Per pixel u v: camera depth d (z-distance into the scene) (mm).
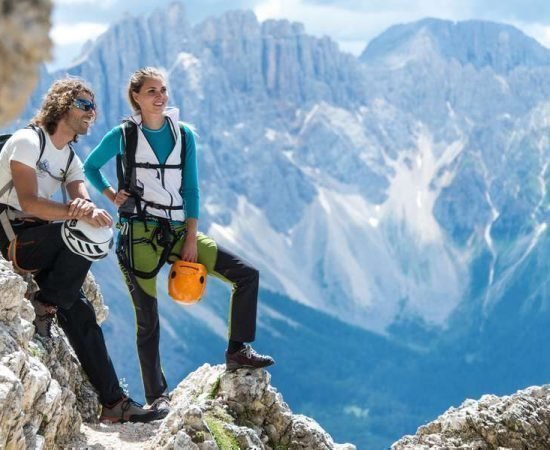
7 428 7402
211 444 9125
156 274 10727
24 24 2584
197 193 10891
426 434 11734
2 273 8914
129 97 10789
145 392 11422
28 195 10023
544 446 11094
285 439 10508
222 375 10703
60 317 11039
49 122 10383
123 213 10719
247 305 10578
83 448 9883
